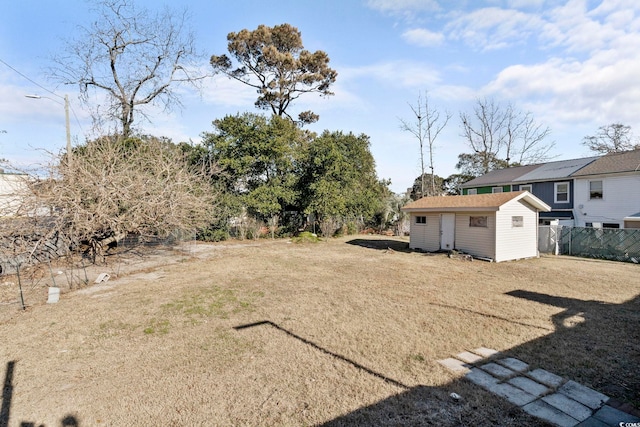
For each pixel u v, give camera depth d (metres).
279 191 17.70
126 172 10.05
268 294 7.04
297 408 2.96
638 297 6.76
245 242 17.42
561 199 18.44
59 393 3.20
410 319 5.39
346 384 3.37
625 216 15.65
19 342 4.48
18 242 7.71
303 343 4.43
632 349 4.17
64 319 5.41
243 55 24.42
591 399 3.05
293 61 24.48
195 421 2.77
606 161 17.44
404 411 2.90
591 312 5.73
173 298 6.68
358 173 20.53
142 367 3.75
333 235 20.61
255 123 17.77
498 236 11.60
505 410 2.88
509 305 6.18
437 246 13.96
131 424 2.73
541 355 4.00
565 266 10.66
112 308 6.01
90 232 9.04
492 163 29.47
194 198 11.43
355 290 7.42
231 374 3.59
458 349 4.22
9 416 2.82
